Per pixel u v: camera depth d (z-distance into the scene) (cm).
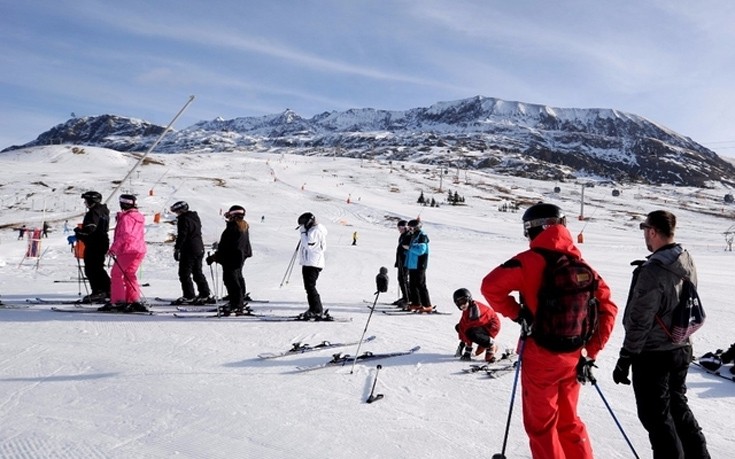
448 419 416
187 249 893
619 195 10344
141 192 5828
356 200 6769
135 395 452
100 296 866
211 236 3569
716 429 411
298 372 527
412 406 443
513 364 567
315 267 780
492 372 529
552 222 300
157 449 353
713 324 867
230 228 801
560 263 282
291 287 1221
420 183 9531
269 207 5669
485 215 6219
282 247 2797
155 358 561
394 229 4791
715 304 1098
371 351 616
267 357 573
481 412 432
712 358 604
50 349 586
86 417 404
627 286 1420
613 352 647
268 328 716
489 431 395
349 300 1029
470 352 588
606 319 295
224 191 6444
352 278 1477
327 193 7206
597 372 555
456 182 10294
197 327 706
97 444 358
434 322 810
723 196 11850
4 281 1300
